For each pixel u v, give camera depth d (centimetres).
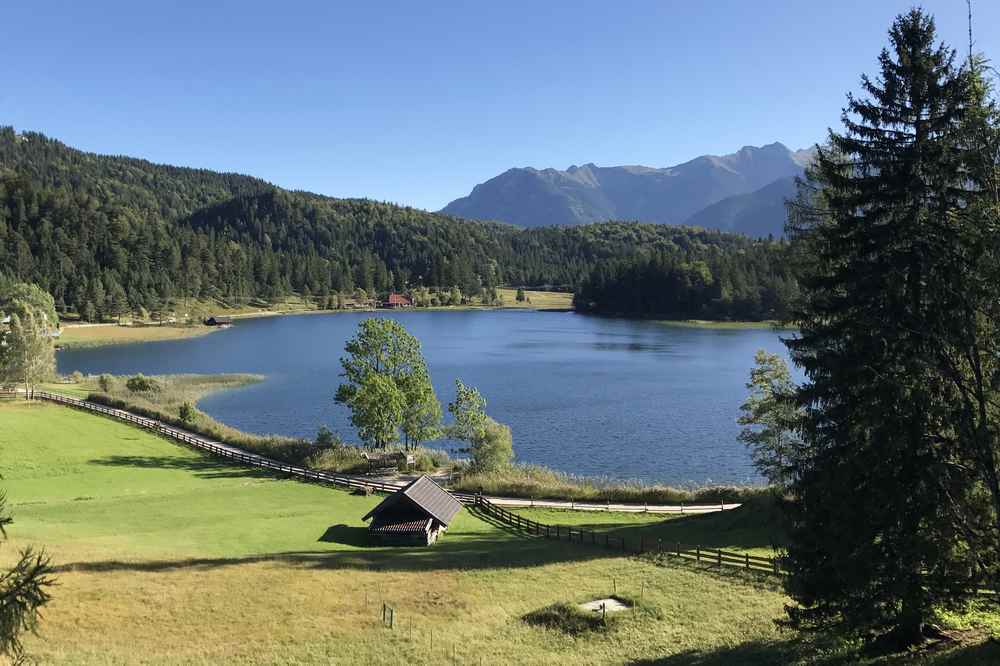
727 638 2692
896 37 2177
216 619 2923
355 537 4656
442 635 2788
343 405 10631
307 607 3108
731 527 4531
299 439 7881
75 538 4150
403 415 7469
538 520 5253
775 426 4894
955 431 1889
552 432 8712
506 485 6228
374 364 7738
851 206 2266
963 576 1898
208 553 4041
